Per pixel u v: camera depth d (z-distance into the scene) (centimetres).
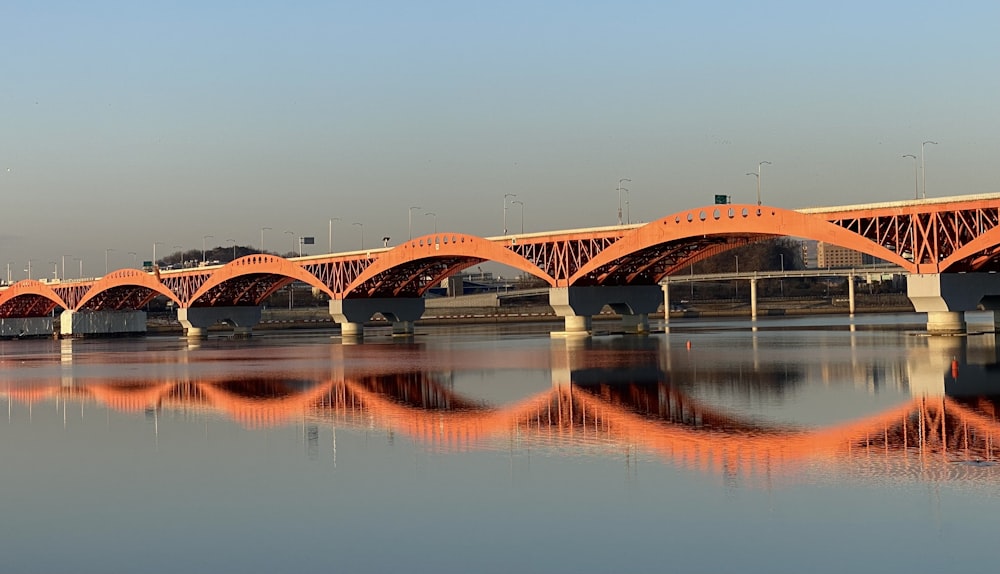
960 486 3909
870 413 5850
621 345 13012
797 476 4156
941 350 10288
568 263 14925
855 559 3084
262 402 7194
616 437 5209
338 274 18750
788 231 12069
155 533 3581
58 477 4581
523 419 5947
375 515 3731
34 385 9250
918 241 11350
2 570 3212
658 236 13275
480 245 15925
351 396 7412
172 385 8794
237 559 3256
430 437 5359
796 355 10375
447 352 12606
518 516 3659
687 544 3275
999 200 10631
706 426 5509
